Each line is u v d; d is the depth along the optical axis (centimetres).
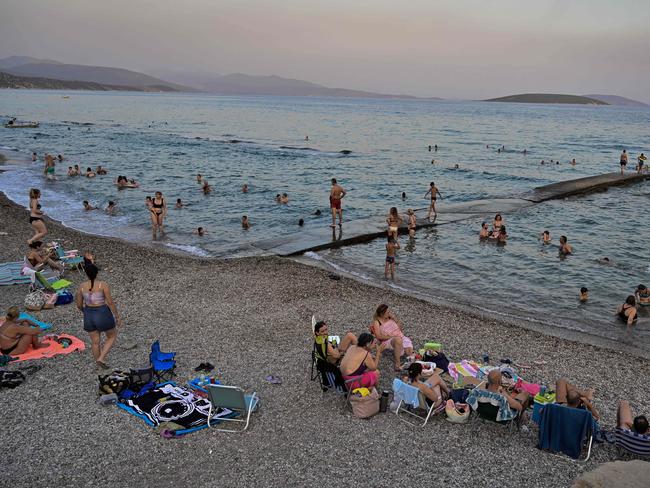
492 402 812
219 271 1672
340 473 717
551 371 1056
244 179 3741
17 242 1966
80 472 707
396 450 774
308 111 17650
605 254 2027
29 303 1284
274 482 696
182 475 707
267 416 858
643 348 1227
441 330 1253
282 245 2045
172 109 16212
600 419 874
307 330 1224
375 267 1841
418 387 848
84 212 2700
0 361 980
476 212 2708
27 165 4234
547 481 711
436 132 9006
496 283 1698
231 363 1045
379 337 1061
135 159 4712
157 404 859
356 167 4438
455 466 739
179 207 2812
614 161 5125
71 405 872
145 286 1520
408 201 3064
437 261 1922
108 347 997
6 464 720
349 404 892
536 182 3797
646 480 623
